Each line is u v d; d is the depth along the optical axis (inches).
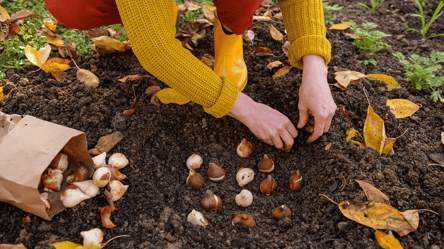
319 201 60.9
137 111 72.7
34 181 47.7
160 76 49.7
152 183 64.4
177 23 82.4
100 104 72.6
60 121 69.9
